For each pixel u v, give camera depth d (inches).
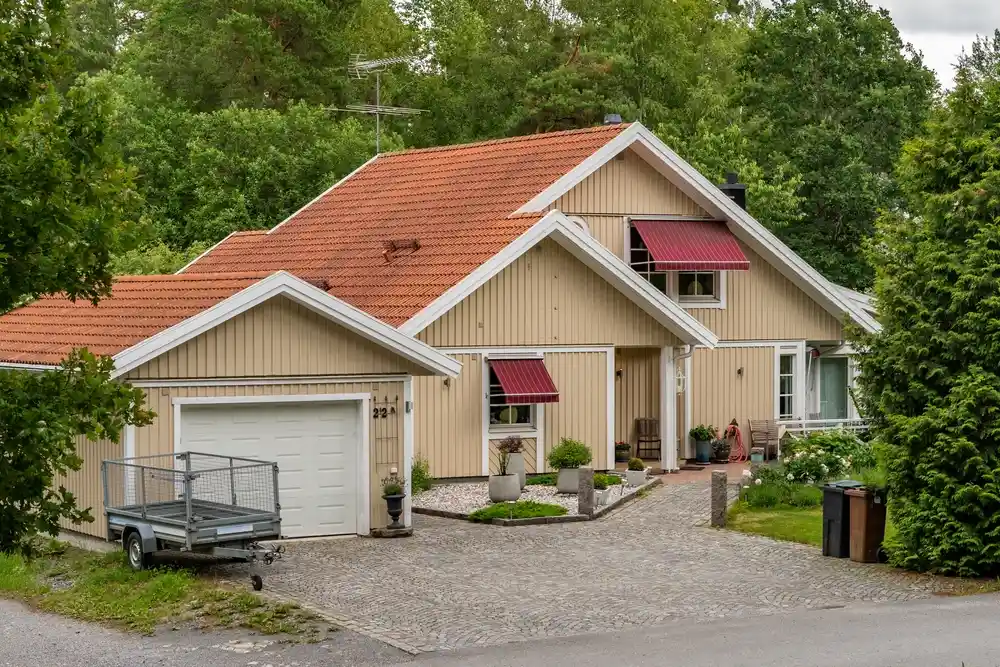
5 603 781.3
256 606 754.2
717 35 2763.3
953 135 901.2
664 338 1390.3
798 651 649.6
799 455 1226.0
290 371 1002.1
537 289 1318.9
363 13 2805.1
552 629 716.0
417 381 1263.5
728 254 1432.1
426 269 1307.8
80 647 673.6
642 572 875.4
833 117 2351.1
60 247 890.7
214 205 1977.1
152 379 954.1
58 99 882.1
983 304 852.0
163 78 2464.3
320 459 1023.0
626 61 2437.3
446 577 860.6
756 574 864.9
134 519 872.3
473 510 1135.6
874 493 898.1
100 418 871.7
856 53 2409.0
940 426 844.6
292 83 2511.1
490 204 1385.3
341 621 730.8
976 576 843.4
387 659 653.9
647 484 1262.3
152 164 2041.1
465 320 1280.8
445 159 1561.3
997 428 829.8
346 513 1031.0
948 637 675.4
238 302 969.5
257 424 999.6
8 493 868.0
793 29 2427.4
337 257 1445.6
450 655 659.4
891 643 663.1
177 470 880.3
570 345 1337.4
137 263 1750.7
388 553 952.3
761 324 1524.4
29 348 1047.6
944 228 890.7
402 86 2677.2
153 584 796.0
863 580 842.8
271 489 885.8
